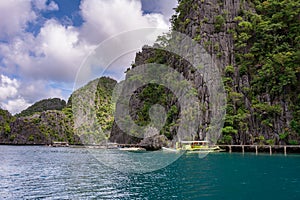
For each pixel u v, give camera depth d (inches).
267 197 645.3
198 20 2765.7
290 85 2060.8
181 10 3125.0
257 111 2074.3
